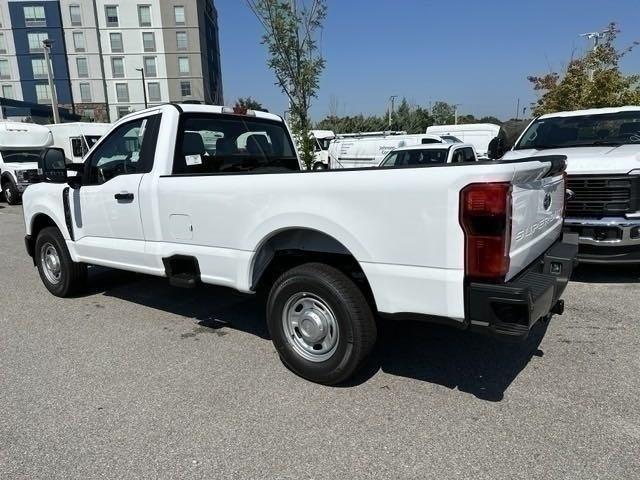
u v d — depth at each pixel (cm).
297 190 351
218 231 407
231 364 411
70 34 6194
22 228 1247
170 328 499
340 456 287
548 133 747
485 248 282
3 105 4353
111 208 497
